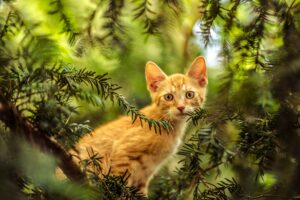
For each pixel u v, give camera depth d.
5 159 0.29
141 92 1.15
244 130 0.52
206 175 0.59
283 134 0.48
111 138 0.99
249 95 0.47
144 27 0.57
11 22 0.43
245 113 0.48
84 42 0.56
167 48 1.03
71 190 0.31
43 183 0.30
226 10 0.55
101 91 0.46
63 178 0.38
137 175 1.00
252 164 0.58
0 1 0.44
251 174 0.58
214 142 0.52
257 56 0.54
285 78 0.45
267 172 0.55
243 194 0.52
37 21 0.46
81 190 0.32
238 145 0.54
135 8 0.55
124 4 0.55
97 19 0.56
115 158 0.97
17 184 0.31
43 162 0.29
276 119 0.49
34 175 0.29
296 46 0.47
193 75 1.16
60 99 0.43
